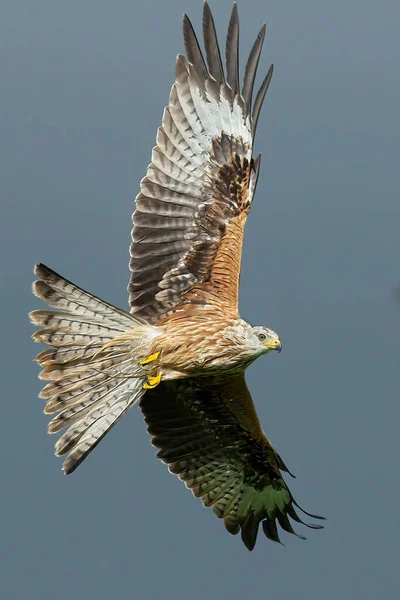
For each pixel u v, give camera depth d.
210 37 14.56
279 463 15.09
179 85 14.21
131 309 13.52
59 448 12.61
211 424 14.92
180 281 13.64
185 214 13.84
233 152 14.31
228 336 13.31
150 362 12.83
